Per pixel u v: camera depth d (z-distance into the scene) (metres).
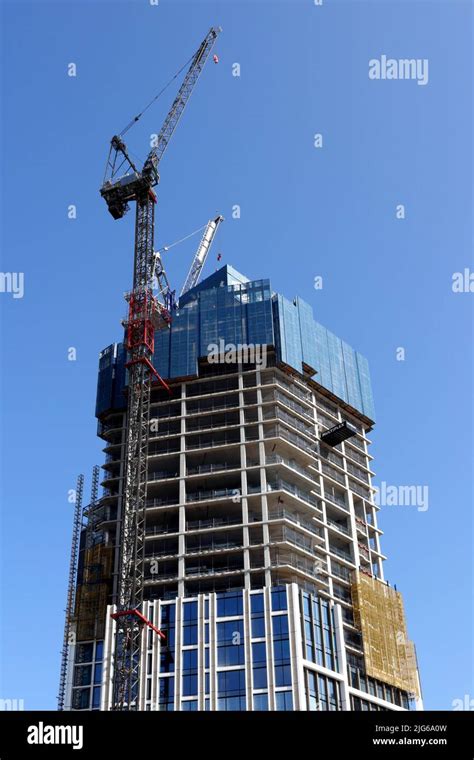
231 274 172.62
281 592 124.50
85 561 146.38
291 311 160.25
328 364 165.12
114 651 124.00
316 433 155.00
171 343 156.25
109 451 156.25
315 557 136.38
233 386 151.50
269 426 145.12
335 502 152.38
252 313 156.75
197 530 135.50
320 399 163.75
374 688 136.25
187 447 145.88
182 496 139.38
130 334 139.88
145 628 125.50
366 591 144.50
